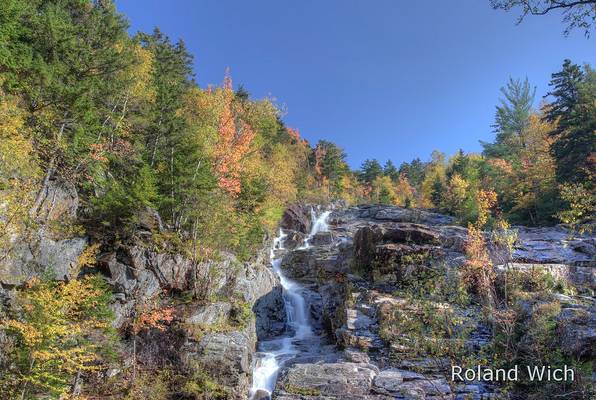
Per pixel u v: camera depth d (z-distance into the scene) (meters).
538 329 12.05
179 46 45.56
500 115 53.97
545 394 10.95
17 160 14.66
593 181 28.36
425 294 14.58
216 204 22.52
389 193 73.12
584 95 33.34
